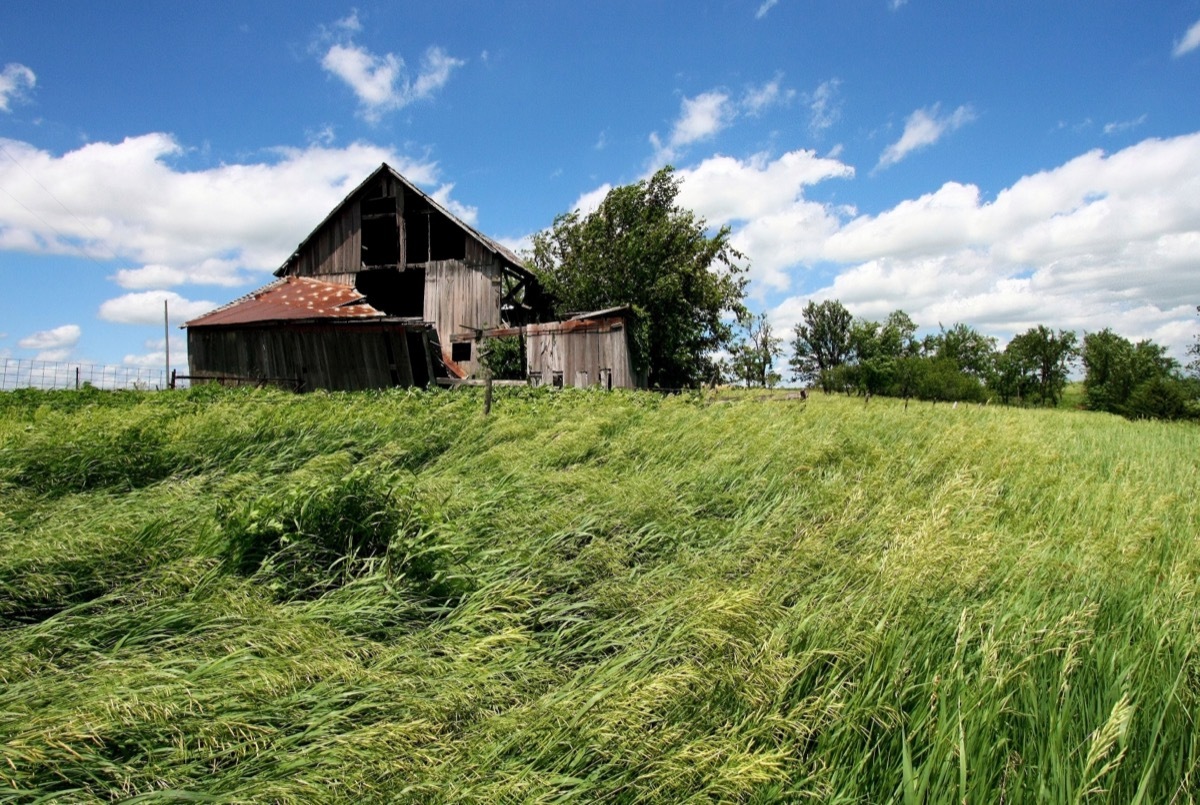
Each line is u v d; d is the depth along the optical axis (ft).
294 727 10.32
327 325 63.00
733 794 8.89
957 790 9.37
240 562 16.12
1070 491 25.93
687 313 95.14
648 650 12.53
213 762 9.52
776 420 39.88
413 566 16.08
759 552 17.38
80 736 8.77
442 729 10.20
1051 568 16.26
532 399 52.65
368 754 8.99
